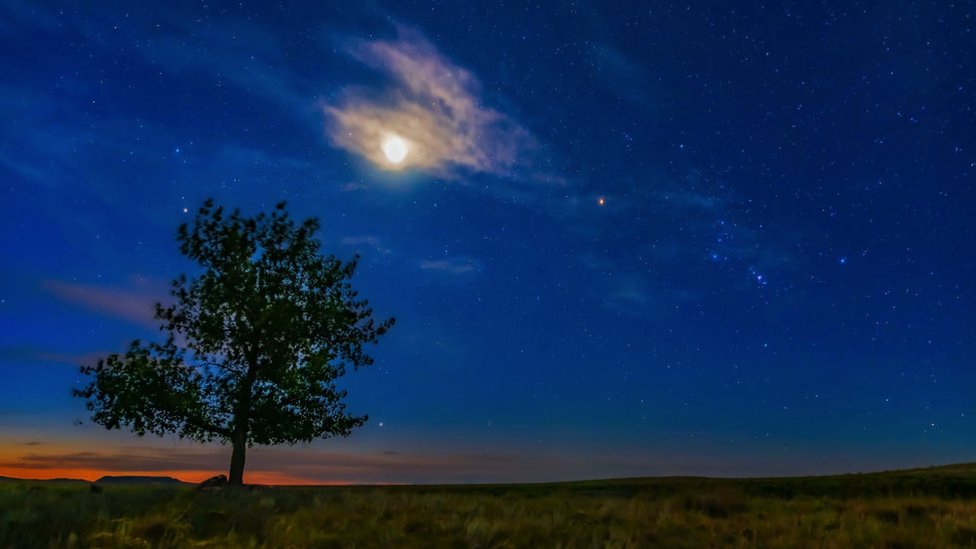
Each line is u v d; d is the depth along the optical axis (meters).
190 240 23.72
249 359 23.42
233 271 23.38
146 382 21.95
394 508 13.08
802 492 25.22
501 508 14.12
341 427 24.25
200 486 18.31
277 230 24.75
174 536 8.88
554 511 13.16
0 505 10.30
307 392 23.69
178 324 23.20
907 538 10.70
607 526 11.64
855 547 10.16
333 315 24.34
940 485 25.38
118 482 17.50
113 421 21.52
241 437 22.81
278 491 16.25
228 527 9.90
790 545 10.10
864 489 25.28
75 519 9.76
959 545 10.56
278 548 8.60
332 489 19.20
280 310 23.23
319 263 25.08
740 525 12.59
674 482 30.23
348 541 9.20
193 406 21.97
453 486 29.22
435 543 9.45
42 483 17.03
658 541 10.27
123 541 8.34
